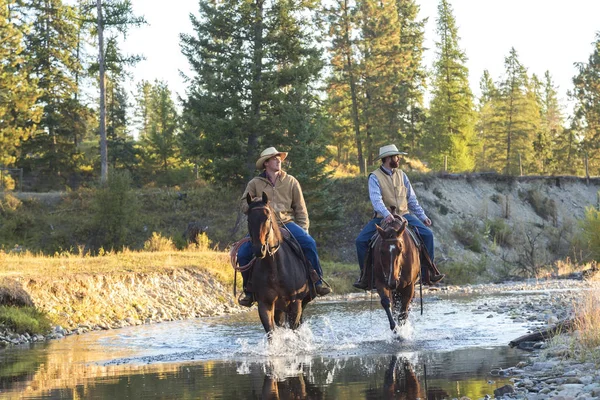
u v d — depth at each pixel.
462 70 76.31
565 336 9.94
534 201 49.03
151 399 6.70
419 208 12.23
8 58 51.16
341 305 19.89
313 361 9.10
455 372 7.75
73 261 22.31
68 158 59.28
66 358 10.61
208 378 7.93
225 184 43.59
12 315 14.50
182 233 40.47
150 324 16.95
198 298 20.83
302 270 10.09
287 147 41.41
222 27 42.28
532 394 6.16
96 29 46.78
